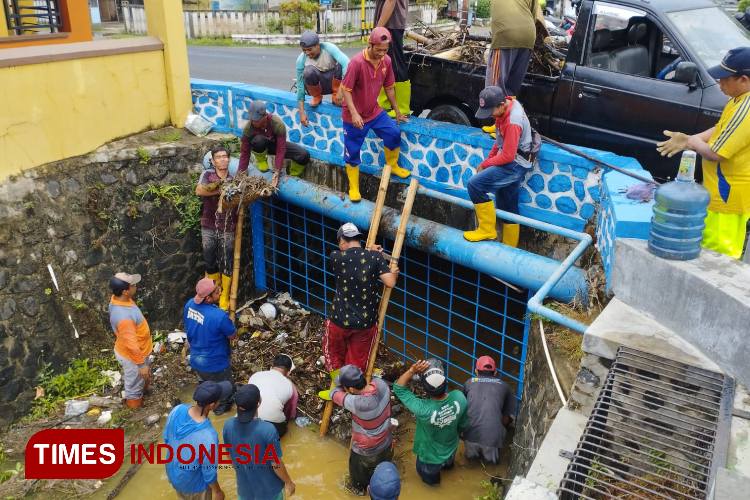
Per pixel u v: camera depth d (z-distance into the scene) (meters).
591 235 5.31
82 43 6.59
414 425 6.32
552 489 3.13
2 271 6.02
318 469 5.76
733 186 3.79
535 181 5.62
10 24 8.92
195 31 21.77
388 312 8.41
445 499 5.38
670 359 3.45
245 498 4.90
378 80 5.94
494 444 5.38
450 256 5.82
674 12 5.51
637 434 3.17
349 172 6.50
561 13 16.05
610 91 5.54
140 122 7.35
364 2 20.58
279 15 21.75
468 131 6.07
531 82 6.00
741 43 5.43
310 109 7.11
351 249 5.62
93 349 6.82
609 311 3.90
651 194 4.26
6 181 6.04
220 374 6.20
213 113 7.88
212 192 6.90
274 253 8.22
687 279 3.50
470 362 7.45
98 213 6.73
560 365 4.25
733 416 3.09
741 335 3.20
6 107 5.93
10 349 6.12
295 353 7.30
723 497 2.29
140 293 7.28
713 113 5.05
